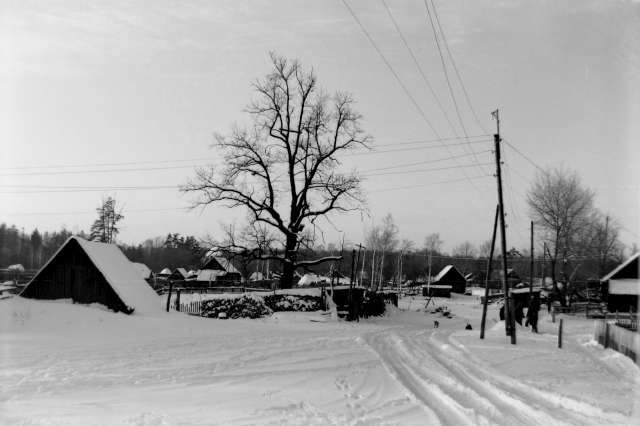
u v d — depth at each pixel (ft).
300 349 74.02
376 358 67.87
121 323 94.94
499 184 97.86
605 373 59.31
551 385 50.44
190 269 394.52
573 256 232.73
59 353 62.34
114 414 36.22
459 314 221.05
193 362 59.72
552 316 174.09
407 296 306.14
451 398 44.29
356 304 148.25
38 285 113.70
